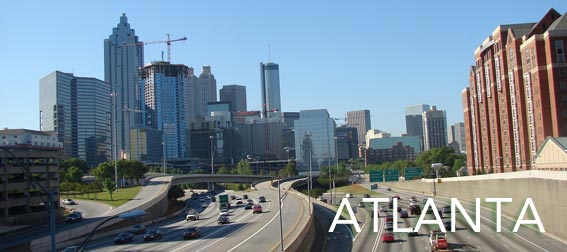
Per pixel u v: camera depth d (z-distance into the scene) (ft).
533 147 431.02
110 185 470.80
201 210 480.64
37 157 343.46
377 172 549.13
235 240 253.65
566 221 246.27
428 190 609.42
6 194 317.22
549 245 233.96
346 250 245.86
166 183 576.61
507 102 488.44
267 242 236.43
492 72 526.16
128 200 445.78
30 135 429.79
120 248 248.11
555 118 401.90
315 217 389.80
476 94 592.60
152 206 403.95
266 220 341.82
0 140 419.95
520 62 458.50
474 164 619.26
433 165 645.92
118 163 645.10
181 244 251.60
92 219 341.00
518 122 465.06
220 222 343.05
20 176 331.16
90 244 271.08
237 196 587.68
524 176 313.53
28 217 329.72
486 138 555.28
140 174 654.12
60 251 244.42
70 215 335.26
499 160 511.81
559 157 342.85
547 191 272.72
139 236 299.99
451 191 525.34
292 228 274.57
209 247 234.79
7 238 276.82
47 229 304.50
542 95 413.59
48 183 334.65
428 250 228.84
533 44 424.46
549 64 409.90
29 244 239.09
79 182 597.52
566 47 408.46
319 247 264.93
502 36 495.41
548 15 448.24
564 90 404.77
